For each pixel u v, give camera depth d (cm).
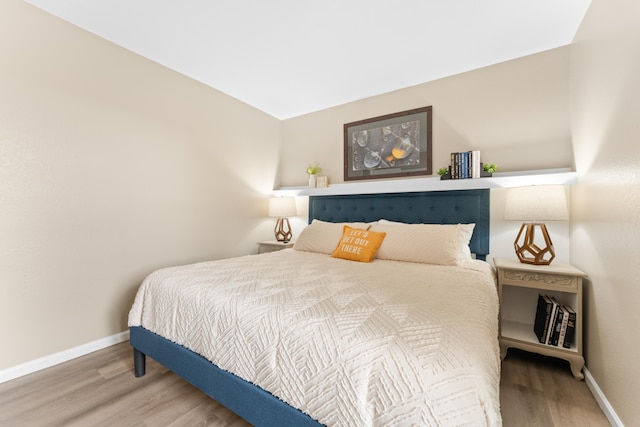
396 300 117
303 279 154
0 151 168
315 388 90
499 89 246
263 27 202
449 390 70
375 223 265
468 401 68
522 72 237
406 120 291
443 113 272
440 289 136
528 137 234
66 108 195
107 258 217
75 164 199
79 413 140
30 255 179
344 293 127
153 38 215
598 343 156
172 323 144
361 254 219
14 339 173
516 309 235
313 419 90
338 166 339
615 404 133
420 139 283
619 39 135
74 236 199
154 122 248
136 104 235
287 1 176
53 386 163
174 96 263
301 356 95
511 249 238
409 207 278
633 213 120
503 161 244
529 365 189
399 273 171
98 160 212
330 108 346
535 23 196
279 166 385
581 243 190
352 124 326
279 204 342
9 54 171
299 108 352
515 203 203
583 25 189
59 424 132
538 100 231
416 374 75
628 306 123
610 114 145
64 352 193
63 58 194
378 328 92
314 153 358
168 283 156
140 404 146
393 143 299
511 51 230
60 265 192
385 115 304
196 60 246
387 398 76
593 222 168
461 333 89
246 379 110
